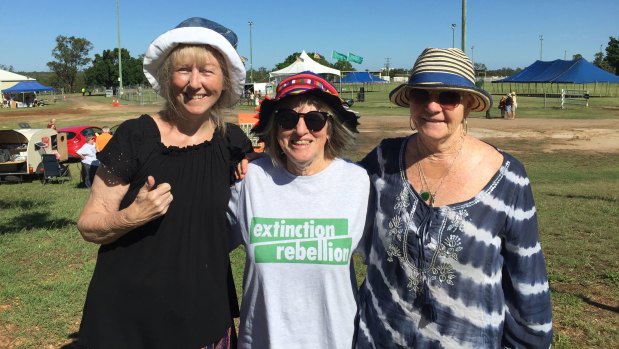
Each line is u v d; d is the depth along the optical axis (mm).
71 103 58562
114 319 2148
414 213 2068
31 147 14336
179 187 2170
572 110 34188
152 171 2143
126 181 2146
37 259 6277
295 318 2199
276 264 2193
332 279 2180
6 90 52625
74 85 113625
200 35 2119
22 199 10836
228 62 2211
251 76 64688
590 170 13781
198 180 2211
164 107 2299
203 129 2314
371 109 36594
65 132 18375
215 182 2244
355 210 2203
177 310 2176
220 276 2281
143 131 2154
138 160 2125
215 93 2229
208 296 2232
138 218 2012
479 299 1991
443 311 2020
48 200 10688
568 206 8797
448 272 2004
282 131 2203
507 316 2129
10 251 6574
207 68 2176
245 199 2291
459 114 1991
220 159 2291
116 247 2166
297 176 2252
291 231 2195
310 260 2176
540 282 2051
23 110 45906
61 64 111125
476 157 2045
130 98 59031
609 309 4637
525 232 2004
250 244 2238
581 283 5266
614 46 86562
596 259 5977
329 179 2234
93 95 84625
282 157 2279
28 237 7270
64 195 11508
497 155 2049
